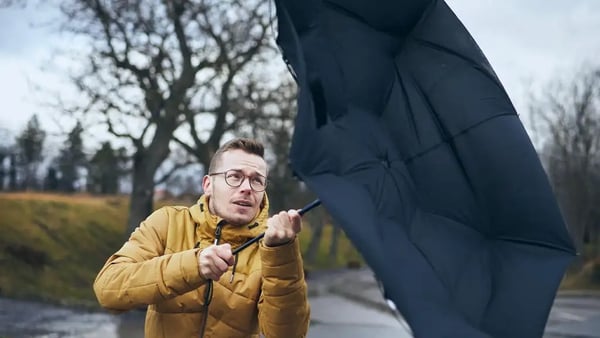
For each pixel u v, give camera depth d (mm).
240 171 2912
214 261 2539
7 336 13625
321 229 58781
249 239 2938
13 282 22672
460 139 2557
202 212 2980
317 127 2338
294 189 39031
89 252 31047
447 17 2639
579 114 41250
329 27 2486
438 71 2605
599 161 41719
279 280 2711
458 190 2547
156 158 23828
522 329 2318
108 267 2797
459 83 2588
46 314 17750
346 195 2258
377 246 2152
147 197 24141
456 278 2393
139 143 24125
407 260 2287
